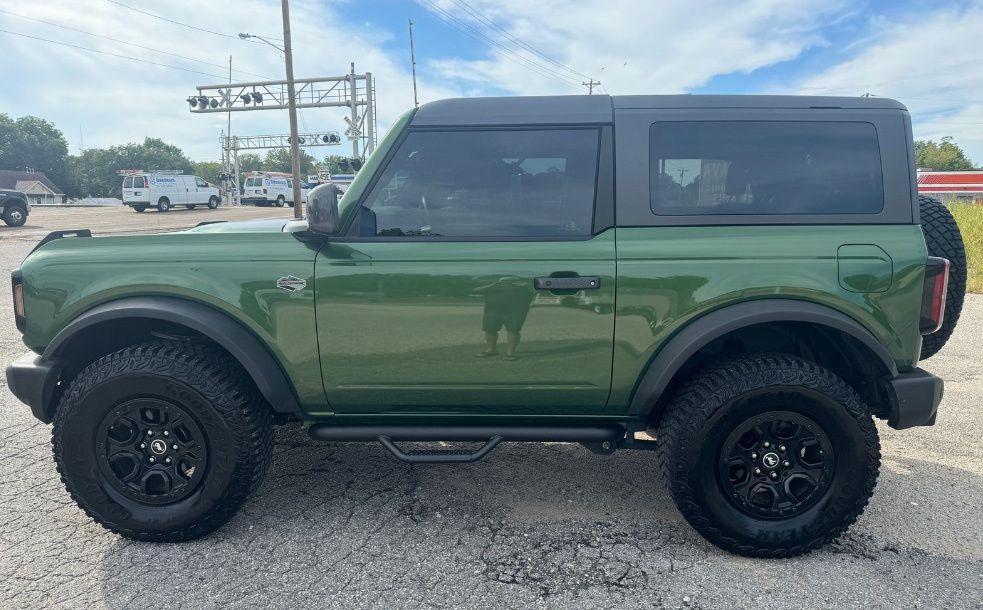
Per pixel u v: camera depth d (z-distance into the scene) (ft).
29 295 9.23
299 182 79.25
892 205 8.81
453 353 8.99
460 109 9.23
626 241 8.82
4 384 16.55
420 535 9.43
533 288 8.77
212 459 8.96
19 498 10.57
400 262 8.88
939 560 8.84
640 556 8.93
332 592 8.09
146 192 106.63
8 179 281.74
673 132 9.01
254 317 8.96
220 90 114.93
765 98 9.15
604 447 9.46
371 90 110.01
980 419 14.17
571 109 9.18
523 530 9.59
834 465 8.71
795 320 8.59
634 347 8.86
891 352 8.83
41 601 7.93
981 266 35.35
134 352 8.91
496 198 9.08
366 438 9.43
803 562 8.80
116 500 9.10
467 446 12.76
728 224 8.84
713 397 8.52
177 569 8.60
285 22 75.61
